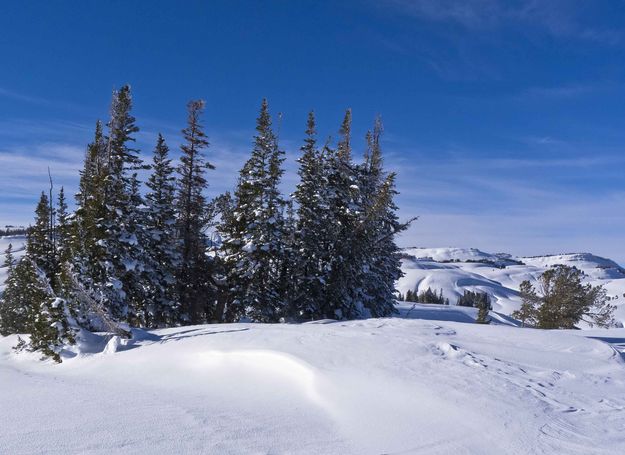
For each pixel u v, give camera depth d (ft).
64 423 20.31
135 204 85.97
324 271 90.43
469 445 17.70
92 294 65.82
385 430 19.66
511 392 25.17
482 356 35.01
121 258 76.28
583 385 28.37
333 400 24.67
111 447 16.71
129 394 29.58
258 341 42.98
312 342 40.27
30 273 89.15
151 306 87.97
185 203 95.40
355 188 92.99
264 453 16.70
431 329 50.98
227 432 19.10
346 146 101.91
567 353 39.50
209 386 32.37
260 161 92.63
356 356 34.06
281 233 91.04
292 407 24.47
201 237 100.12
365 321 59.93
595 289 109.09
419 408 22.38
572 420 20.95
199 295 98.73
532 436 18.60
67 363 55.21
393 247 108.06
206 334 53.57
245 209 92.32
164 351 47.42
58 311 59.47
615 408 23.36
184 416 21.84
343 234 91.25
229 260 90.99
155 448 16.69
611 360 37.86
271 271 91.25
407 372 29.40
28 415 22.25
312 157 96.48
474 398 23.80
